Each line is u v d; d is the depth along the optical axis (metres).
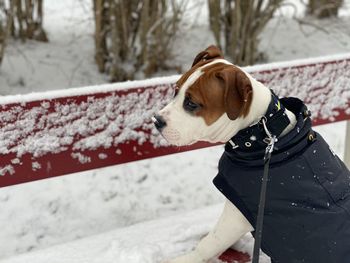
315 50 2.05
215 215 0.89
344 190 0.65
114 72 1.71
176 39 1.88
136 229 0.83
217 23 1.80
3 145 0.70
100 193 1.27
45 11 2.18
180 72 1.76
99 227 1.14
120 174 1.35
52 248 0.78
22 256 0.76
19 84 1.66
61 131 0.73
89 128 0.75
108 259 0.75
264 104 0.65
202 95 0.63
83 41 1.96
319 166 0.64
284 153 0.63
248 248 0.78
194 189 1.32
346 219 0.63
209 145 0.87
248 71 0.86
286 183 0.63
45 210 1.19
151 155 0.82
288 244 0.65
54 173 0.75
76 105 0.73
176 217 0.88
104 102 0.76
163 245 0.78
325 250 0.63
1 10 1.71
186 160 1.45
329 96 0.96
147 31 1.67
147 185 1.32
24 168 0.72
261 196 0.61
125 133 0.79
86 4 2.09
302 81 0.92
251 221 0.67
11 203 1.20
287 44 2.09
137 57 1.75
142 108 0.79
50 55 1.83
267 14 1.77
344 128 1.64
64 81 1.70
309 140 0.65
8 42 1.80
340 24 2.27
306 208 0.63
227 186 0.68
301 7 2.54
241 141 0.66
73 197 1.24
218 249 0.72
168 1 1.84
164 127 0.65
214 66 0.65
